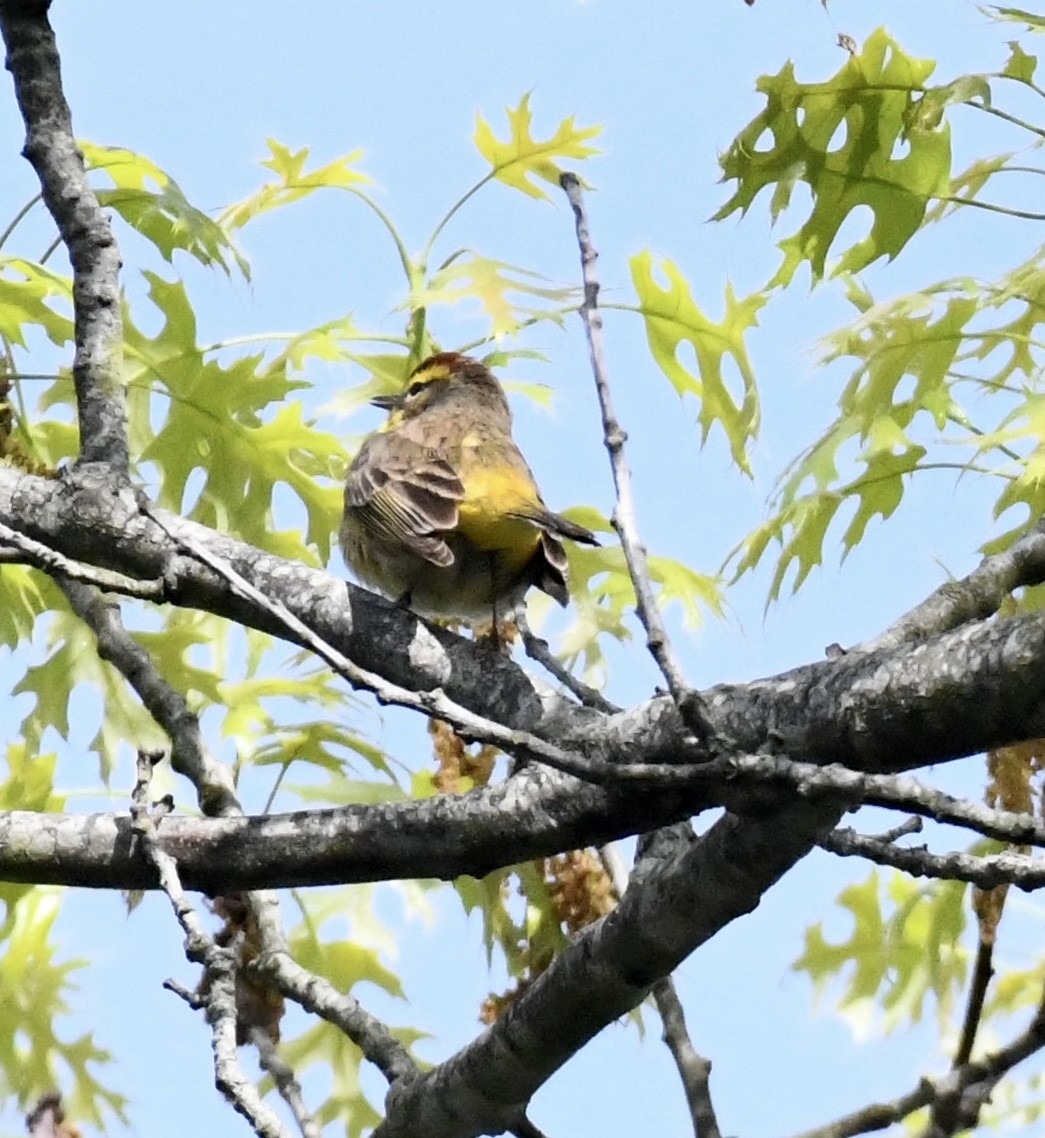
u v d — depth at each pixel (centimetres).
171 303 1283
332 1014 932
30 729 1289
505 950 1214
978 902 966
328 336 1283
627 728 792
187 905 787
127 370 1282
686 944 787
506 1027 839
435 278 1276
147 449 1285
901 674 696
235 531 1291
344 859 825
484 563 1094
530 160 1326
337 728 1276
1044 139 1176
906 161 1178
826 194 1186
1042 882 648
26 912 1332
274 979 948
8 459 1162
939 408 1181
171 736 1022
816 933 1301
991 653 677
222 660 1384
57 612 1309
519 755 706
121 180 1291
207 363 1278
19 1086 1298
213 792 998
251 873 838
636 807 786
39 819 861
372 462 1121
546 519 1053
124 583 788
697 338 1312
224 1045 752
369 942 1285
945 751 696
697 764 723
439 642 905
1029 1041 941
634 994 809
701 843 771
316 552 1296
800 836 735
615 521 755
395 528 1066
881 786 655
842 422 1203
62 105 1025
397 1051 908
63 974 1318
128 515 948
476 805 811
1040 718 668
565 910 1145
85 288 1008
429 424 1162
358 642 913
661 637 713
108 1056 1305
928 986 1294
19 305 1212
